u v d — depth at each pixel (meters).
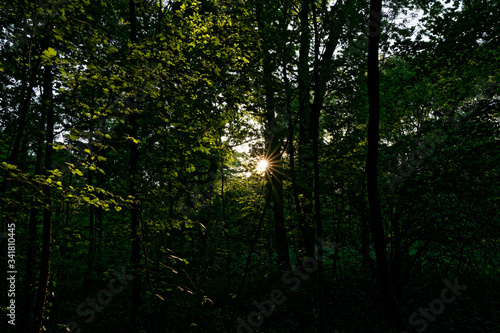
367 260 7.48
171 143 7.02
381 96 9.28
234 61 7.29
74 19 4.40
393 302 3.23
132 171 6.86
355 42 6.50
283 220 10.09
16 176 3.66
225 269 10.32
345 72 6.97
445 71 7.80
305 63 7.48
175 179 6.84
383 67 8.54
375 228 3.37
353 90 7.20
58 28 4.20
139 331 6.92
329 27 6.56
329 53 9.52
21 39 4.24
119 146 6.85
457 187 7.05
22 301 7.93
